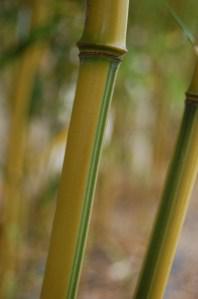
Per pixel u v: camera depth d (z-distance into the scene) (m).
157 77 1.50
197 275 1.77
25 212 1.46
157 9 0.91
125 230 2.19
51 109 1.45
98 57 0.62
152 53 1.30
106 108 0.63
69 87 1.43
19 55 1.01
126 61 1.19
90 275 1.79
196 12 0.72
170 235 0.71
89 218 0.65
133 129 1.96
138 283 0.72
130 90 1.41
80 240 0.65
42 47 1.25
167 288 1.70
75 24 1.23
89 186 0.64
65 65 1.36
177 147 0.70
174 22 0.93
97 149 0.64
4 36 1.25
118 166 2.04
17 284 1.42
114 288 1.72
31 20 1.18
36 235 1.57
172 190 0.71
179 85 1.36
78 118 0.63
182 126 0.70
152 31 1.13
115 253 1.90
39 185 1.49
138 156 2.24
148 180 2.34
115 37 0.62
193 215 2.40
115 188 2.25
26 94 1.29
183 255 1.98
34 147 1.50
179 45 1.31
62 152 1.52
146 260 0.72
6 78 1.50
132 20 0.98
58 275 0.65
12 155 1.32
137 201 2.42
